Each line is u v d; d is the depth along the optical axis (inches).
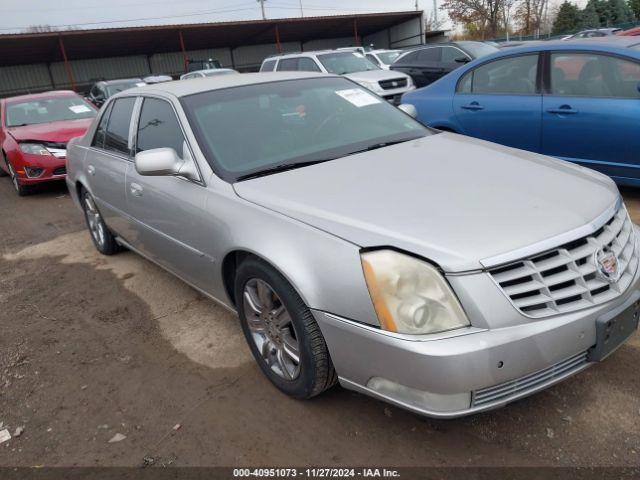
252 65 1509.6
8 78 1255.5
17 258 217.2
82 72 1323.8
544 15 1995.6
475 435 94.0
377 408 103.3
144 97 151.9
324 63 476.1
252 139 126.0
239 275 108.9
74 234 240.7
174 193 126.9
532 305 80.7
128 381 121.7
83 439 104.2
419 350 78.6
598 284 85.8
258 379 116.7
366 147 128.3
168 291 167.5
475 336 78.4
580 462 86.0
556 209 91.1
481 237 83.2
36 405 116.6
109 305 162.4
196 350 131.7
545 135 204.7
